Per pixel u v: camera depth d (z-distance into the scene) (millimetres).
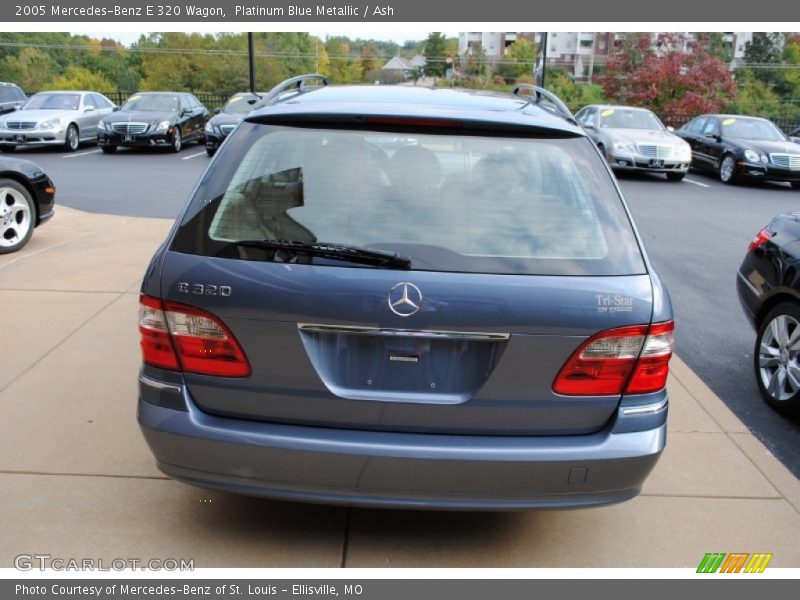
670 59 32250
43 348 5078
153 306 2744
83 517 3262
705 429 4359
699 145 18453
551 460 2658
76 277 6766
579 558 3156
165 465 2818
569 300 2625
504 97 3555
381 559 3092
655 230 10977
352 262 2643
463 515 3420
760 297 4961
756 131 17828
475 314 2586
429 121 2928
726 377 5258
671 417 4504
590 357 2664
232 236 2725
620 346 2678
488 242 2697
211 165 2943
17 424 4023
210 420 2736
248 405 2723
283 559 3061
